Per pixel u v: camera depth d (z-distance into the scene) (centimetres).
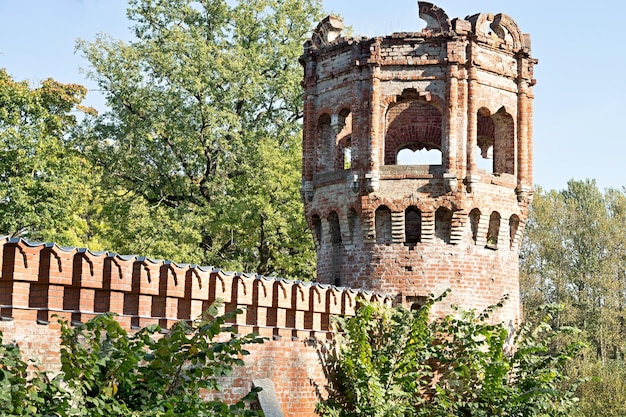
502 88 3603
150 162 5400
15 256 2033
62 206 4722
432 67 3497
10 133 4525
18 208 4441
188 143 5128
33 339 2055
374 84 3491
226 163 5294
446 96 3472
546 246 8400
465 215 3425
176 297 2398
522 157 3622
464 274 3441
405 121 3856
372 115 3475
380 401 2891
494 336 3153
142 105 5244
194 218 5022
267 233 4953
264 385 2639
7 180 4544
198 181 5462
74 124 5459
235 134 5156
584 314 8000
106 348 1938
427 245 3438
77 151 5269
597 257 8319
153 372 1934
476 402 3111
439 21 3522
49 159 4744
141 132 5162
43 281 2091
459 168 3431
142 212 5106
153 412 1827
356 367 2939
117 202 5334
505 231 3566
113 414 1789
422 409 3072
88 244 5819
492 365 3089
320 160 3712
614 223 8388
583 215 8500
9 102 4600
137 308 2311
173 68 5172
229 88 5244
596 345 7938
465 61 3481
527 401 3103
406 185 3450
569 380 5697
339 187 3556
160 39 5309
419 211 3434
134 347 1914
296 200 4975
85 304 2180
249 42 5562
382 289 3441
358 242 3516
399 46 3512
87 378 1833
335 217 3625
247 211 4888
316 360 2884
